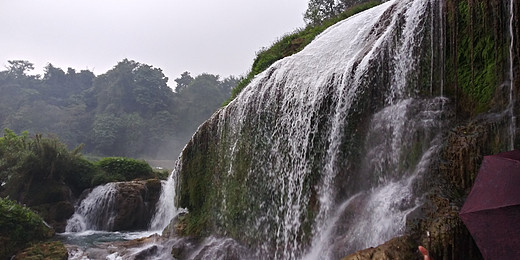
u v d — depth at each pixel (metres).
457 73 5.46
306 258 6.80
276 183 8.19
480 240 3.04
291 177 7.80
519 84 4.64
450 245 4.18
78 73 79.50
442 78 5.60
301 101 8.08
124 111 67.75
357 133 6.56
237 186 9.23
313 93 7.78
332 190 6.75
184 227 9.93
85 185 17.25
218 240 8.92
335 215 6.50
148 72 71.88
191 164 11.00
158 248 9.30
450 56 5.59
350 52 7.69
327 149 7.14
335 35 8.84
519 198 2.96
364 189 6.22
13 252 8.92
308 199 7.21
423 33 5.97
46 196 14.74
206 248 8.56
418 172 5.23
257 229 8.27
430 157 5.18
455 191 4.74
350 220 6.07
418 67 5.91
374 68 6.56
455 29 5.56
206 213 9.93
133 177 19.05
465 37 5.44
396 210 5.25
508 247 2.85
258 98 9.46
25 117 60.59
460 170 4.76
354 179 6.43
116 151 60.19
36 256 8.37
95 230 14.75
